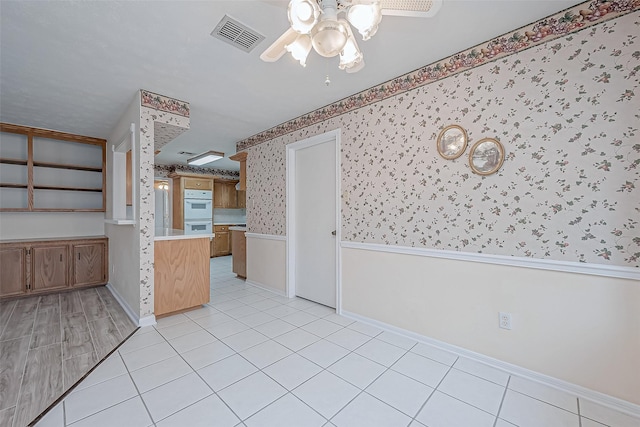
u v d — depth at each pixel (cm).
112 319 288
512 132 189
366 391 173
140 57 213
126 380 183
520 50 185
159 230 383
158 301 287
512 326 190
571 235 169
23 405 159
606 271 158
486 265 201
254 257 428
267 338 246
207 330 262
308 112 332
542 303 179
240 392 172
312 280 347
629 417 151
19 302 344
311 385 179
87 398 165
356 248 283
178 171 676
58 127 379
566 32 169
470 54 206
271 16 171
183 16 169
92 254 410
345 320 286
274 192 389
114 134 379
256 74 241
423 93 231
